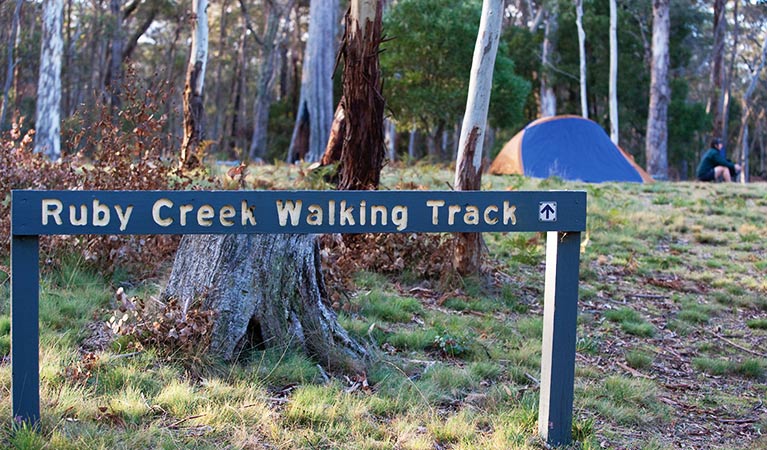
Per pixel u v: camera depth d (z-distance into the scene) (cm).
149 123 770
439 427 444
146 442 397
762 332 767
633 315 767
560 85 3697
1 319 547
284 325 533
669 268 972
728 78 4147
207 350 508
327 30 2748
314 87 2736
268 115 4156
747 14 4456
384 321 668
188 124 1323
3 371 462
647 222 1173
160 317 516
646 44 3722
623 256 1002
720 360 664
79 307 594
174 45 4022
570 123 2027
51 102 1892
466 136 799
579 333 702
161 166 776
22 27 3459
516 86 2670
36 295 377
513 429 442
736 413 548
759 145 5744
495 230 407
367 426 441
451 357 594
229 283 521
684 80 3841
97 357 486
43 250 690
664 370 638
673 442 482
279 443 411
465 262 795
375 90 875
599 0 3622
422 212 400
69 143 838
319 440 419
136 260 714
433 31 2377
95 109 882
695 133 4184
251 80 5103
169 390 454
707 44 4500
